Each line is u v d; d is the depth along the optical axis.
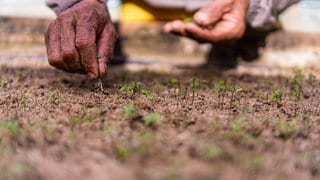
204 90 1.03
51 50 0.92
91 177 0.60
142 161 0.64
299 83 1.13
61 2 1.01
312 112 0.89
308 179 0.62
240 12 1.13
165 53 1.60
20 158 0.65
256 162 0.64
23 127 0.76
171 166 0.63
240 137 0.72
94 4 0.94
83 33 0.90
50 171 0.62
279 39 1.58
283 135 0.74
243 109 0.88
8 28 1.60
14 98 0.93
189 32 1.13
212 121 0.79
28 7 1.77
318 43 1.58
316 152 0.69
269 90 1.07
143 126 0.76
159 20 1.58
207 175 0.60
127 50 1.60
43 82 1.08
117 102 0.89
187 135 0.72
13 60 1.38
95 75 0.91
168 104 0.89
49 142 0.70
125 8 1.59
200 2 1.43
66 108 0.86
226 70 1.37
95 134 0.73
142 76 1.22
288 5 1.25
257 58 1.52
